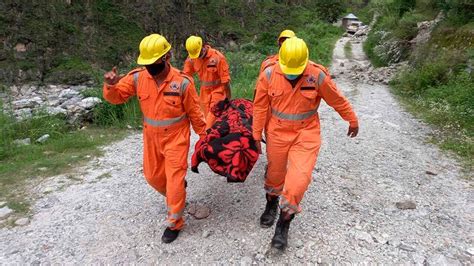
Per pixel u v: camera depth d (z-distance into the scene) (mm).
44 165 5754
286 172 3598
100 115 8086
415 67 13391
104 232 3854
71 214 4230
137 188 4871
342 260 3336
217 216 4082
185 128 3592
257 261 3342
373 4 44562
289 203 3203
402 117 8391
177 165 3529
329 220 3967
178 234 3754
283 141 3393
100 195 4688
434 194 4598
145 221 4035
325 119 8109
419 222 3947
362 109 9133
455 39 12250
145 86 3383
